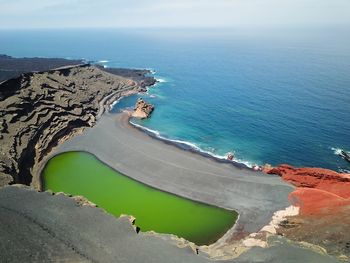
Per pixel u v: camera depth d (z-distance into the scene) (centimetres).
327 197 6888
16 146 8431
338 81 16875
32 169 8500
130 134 10650
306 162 8919
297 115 12219
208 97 15125
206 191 7512
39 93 10750
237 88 16512
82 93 13038
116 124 11544
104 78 15762
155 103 14325
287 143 10012
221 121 12031
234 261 4600
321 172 7719
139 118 12362
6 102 9606
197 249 5128
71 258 4400
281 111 12744
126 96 15338
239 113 12781
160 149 9525
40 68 18038
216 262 4569
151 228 6475
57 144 9944
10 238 4628
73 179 8206
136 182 8031
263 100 14275
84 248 4628
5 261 4212
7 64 19450
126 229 5200
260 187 7550
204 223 6588
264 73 19988
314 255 4600
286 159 9094
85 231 5016
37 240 4666
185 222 6631
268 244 5041
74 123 10956
